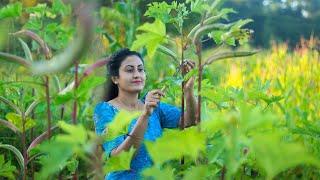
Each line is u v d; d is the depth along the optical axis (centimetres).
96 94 390
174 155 150
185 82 329
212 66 723
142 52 614
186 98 334
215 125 148
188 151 149
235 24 275
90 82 244
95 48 374
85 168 421
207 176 233
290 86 657
